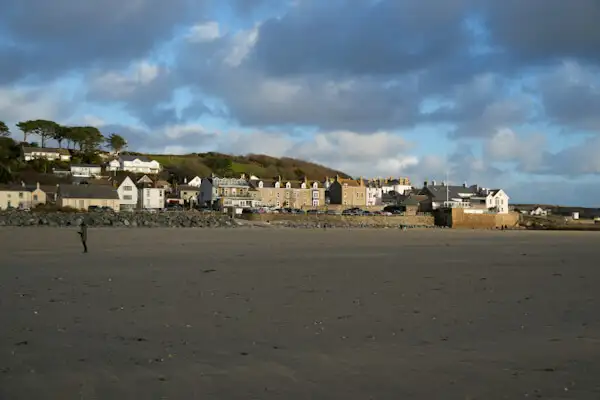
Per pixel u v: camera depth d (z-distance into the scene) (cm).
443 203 14975
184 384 1096
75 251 4141
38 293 2133
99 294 2130
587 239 7475
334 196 15462
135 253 4025
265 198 14288
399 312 1825
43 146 18688
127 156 18238
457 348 1378
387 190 18675
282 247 4875
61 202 11300
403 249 4828
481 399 1035
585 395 1057
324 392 1060
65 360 1248
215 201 13538
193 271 2934
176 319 1686
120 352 1317
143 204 13388
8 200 11262
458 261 3703
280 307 1897
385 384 1109
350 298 2097
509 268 3272
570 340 1463
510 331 1562
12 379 1116
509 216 13162
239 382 1112
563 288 2414
